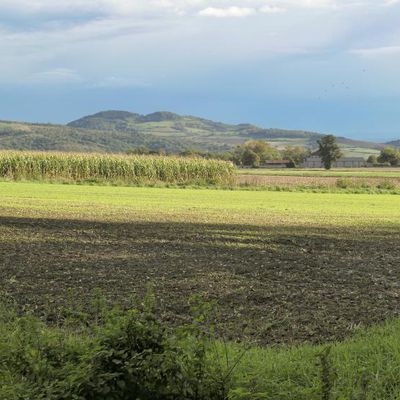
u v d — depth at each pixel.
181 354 5.27
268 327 9.18
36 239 20.22
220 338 8.56
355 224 28.86
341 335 8.91
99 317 9.27
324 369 5.51
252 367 6.63
